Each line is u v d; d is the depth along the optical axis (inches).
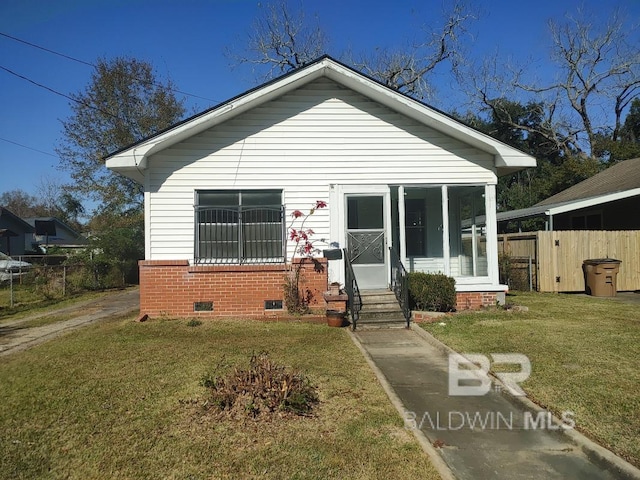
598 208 766.5
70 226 1953.7
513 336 317.1
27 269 756.6
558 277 595.2
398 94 414.0
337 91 435.2
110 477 145.9
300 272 420.8
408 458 155.6
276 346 304.7
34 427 183.2
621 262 580.1
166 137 396.5
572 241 600.4
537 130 1478.8
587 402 198.4
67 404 205.8
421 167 440.1
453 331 338.3
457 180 442.9
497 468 151.4
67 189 1214.9
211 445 164.4
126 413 193.9
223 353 285.9
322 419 185.6
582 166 1128.8
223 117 410.3
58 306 586.9
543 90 1464.1
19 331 404.2
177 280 409.7
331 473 146.3
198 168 419.2
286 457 155.8
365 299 403.2
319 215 430.6
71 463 154.9
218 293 411.2
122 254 910.4
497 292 439.5
